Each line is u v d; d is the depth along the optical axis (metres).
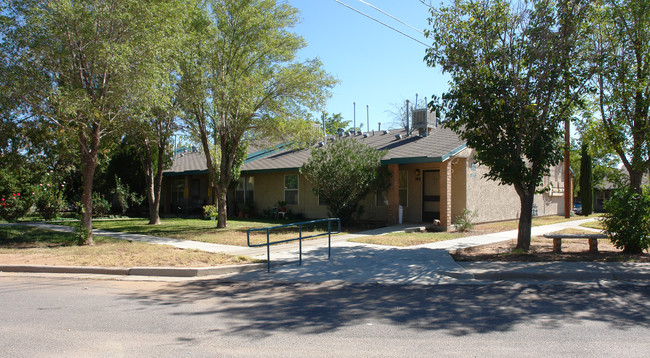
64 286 7.99
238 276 8.87
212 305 6.59
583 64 10.88
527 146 10.56
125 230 16.59
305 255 10.94
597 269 8.70
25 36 10.80
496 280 8.41
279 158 22.86
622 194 10.56
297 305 6.56
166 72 12.91
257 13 15.77
